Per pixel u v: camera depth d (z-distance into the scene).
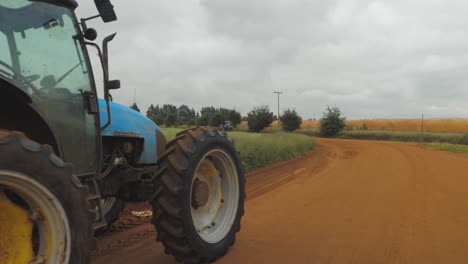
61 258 1.88
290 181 8.62
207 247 3.07
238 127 69.44
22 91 2.09
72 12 2.73
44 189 1.82
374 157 16.30
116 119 3.43
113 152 3.39
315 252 3.51
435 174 9.87
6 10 2.29
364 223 4.65
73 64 2.69
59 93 2.56
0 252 1.80
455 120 77.44
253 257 3.37
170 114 73.12
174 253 2.96
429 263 3.21
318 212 5.29
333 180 8.77
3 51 2.23
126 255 3.41
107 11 2.89
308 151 20.70
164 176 2.86
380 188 7.51
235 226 3.54
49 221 1.87
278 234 4.14
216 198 3.53
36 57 2.42
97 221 2.75
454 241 3.86
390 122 83.12
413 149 23.03
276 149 15.09
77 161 2.69
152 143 3.83
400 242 3.83
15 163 1.70
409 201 6.09
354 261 3.26
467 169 11.12
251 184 8.13
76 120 2.69
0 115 2.28
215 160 3.51
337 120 53.88
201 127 3.30
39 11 2.48
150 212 5.26
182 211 2.82
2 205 1.83
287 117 59.84
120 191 3.76
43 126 2.34
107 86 3.02
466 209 5.46
